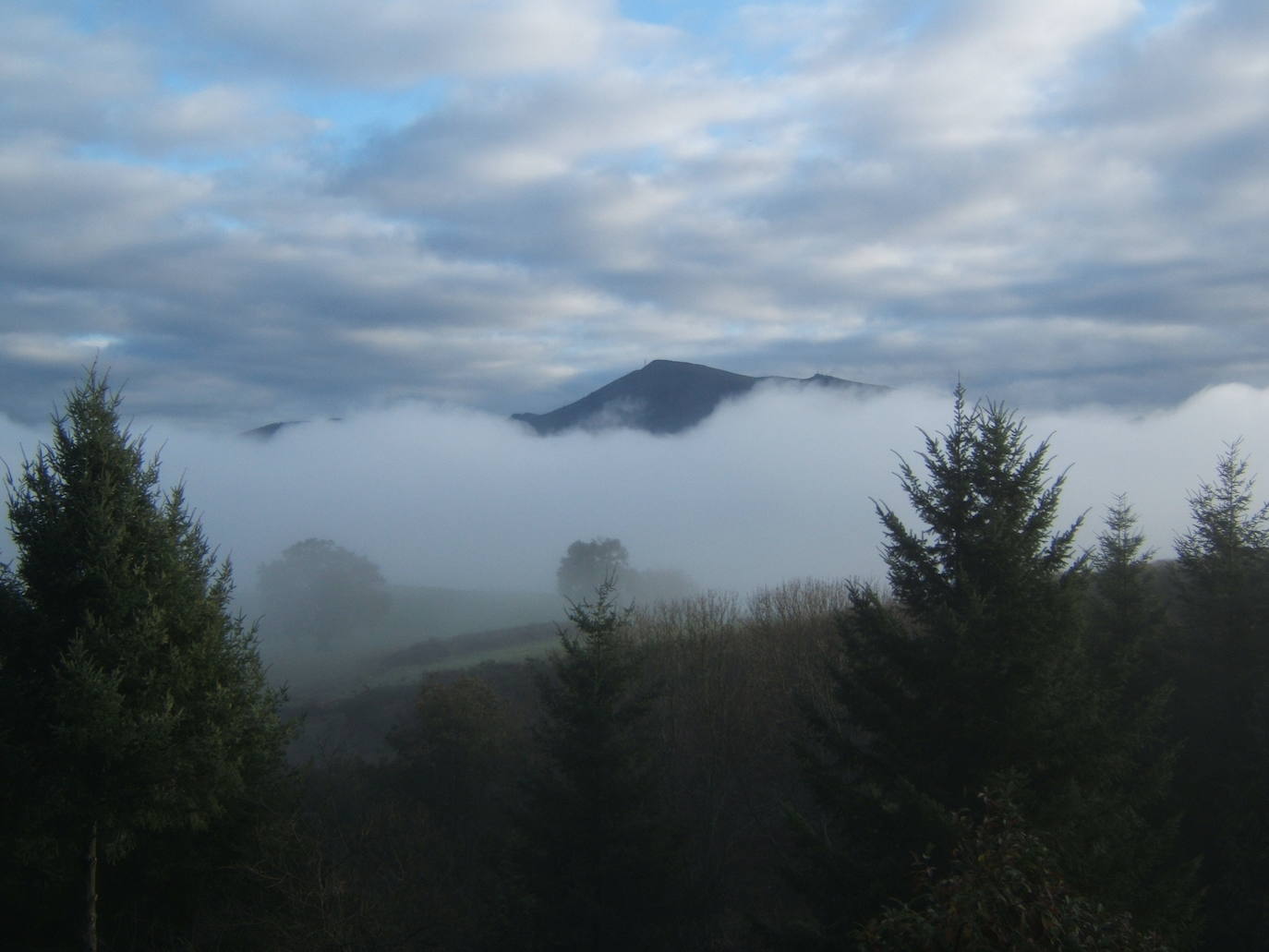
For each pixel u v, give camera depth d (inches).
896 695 595.8
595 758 836.6
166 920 665.6
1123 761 573.0
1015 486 594.2
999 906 247.4
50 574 594.9
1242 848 754.2
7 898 624.1
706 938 879.1
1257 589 843.4
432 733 1253.1
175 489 676.1
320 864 594.2
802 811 1115.9
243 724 696.4
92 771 560.1
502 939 808.9
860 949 273.1
